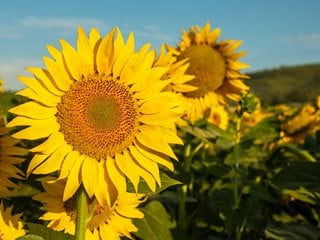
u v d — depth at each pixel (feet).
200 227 3.39
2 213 1.88
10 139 1.88
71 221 2.02
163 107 1.73
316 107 5.25
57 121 1.69
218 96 3.54
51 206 2.02
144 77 1.76
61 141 1.69
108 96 1.72
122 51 1.74
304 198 2.70
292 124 5.01
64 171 1.64
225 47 3.49
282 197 3.49
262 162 4.42
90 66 1.73
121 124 1.71
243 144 2.97
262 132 3.56
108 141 1.70
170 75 2.89
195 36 3.53
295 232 2.57
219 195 3.11
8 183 1.91
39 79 1.67
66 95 1.70
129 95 1.75
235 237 3.07
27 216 2.31
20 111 1.63
